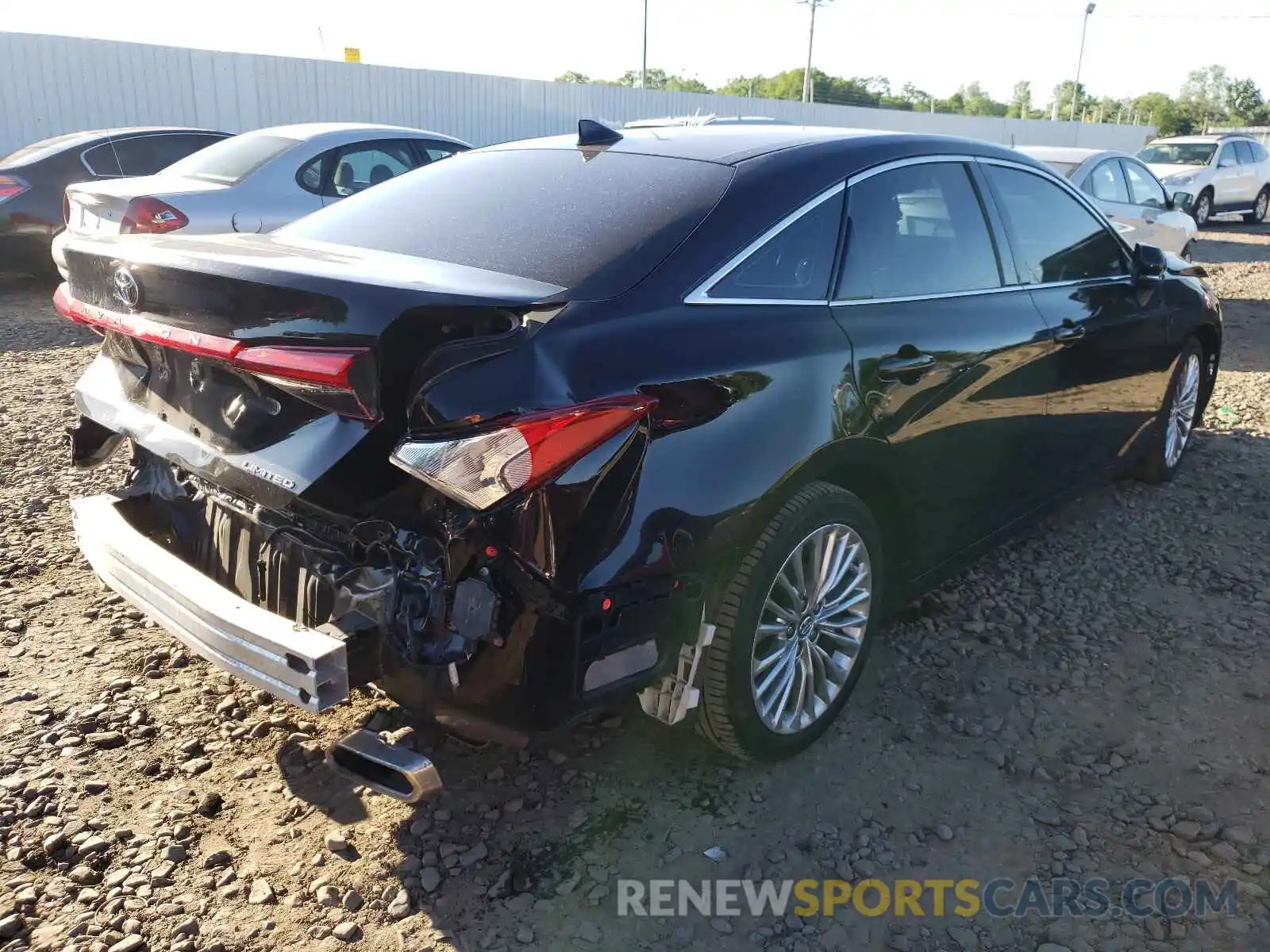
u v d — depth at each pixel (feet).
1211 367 17.63
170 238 9.22
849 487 9.81
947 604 12.77
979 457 11.18
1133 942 7.59
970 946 7.57
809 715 9.65
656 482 7.55
